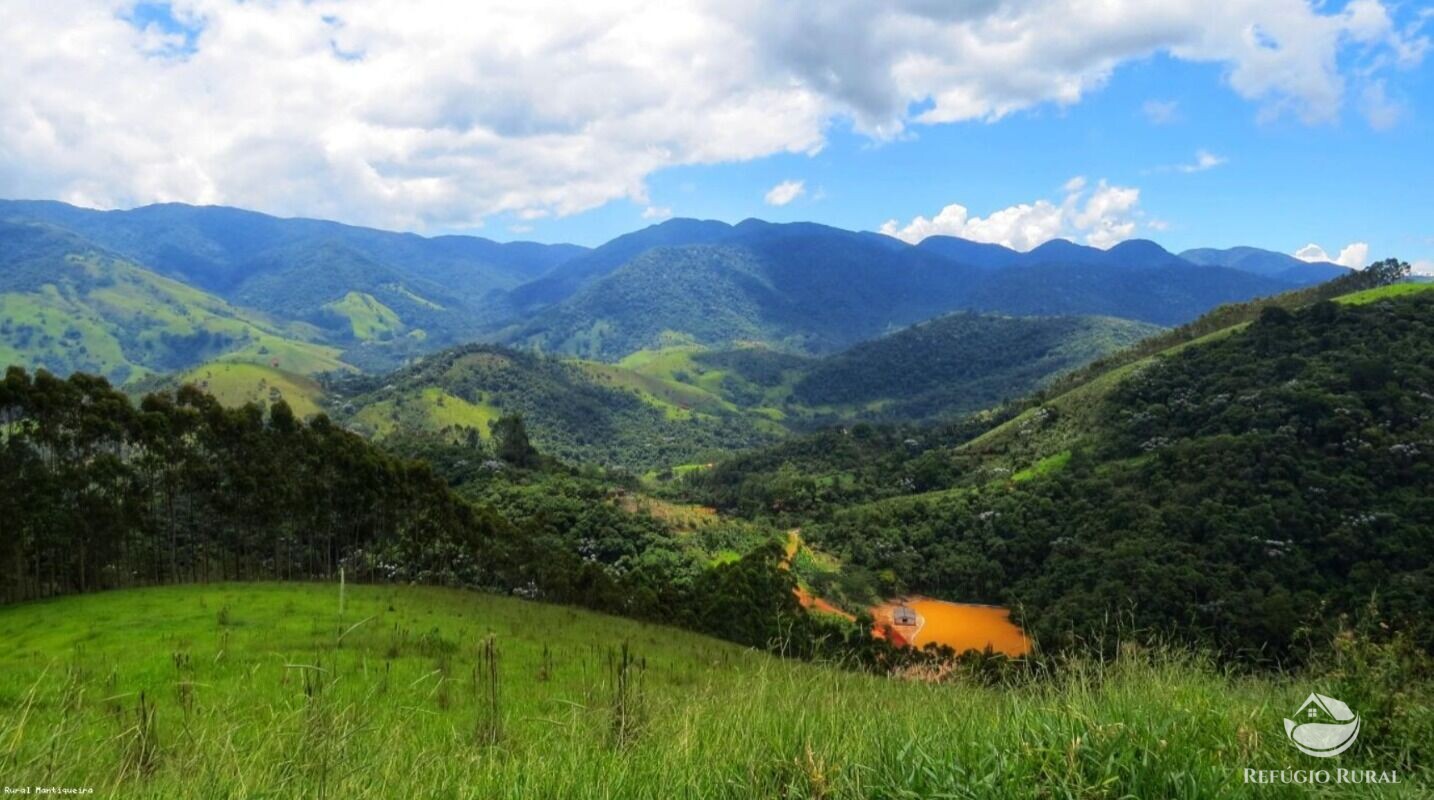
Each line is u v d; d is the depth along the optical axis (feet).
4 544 98.78
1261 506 181.47
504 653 67.51
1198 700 15.96
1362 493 177.78
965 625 191.31
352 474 144.36
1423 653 17.34
